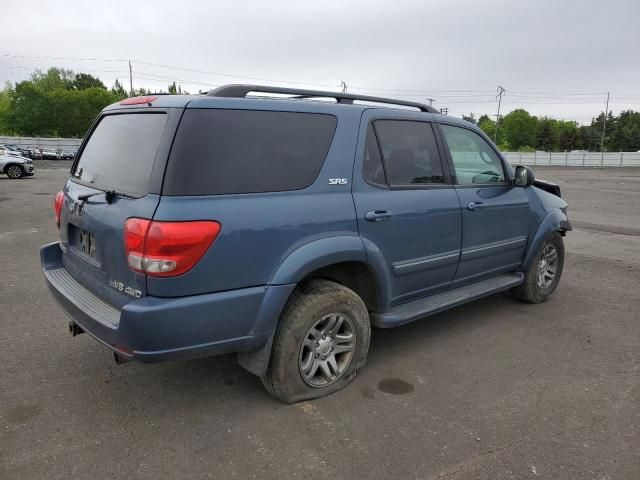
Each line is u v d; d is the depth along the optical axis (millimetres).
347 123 3430
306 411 3189
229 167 2822
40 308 5004
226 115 2883
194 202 2662
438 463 2689
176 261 2600
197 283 2691
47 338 4277
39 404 3236
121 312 2633
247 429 2984
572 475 2604
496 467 2660
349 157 3381
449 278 4277
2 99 91562
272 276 2953
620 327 4770
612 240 9422
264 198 2930
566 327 4754
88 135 3791
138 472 2594
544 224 5156
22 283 5859
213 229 2688
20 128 84562
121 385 3506
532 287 5277
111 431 2951
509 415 3178
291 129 3141
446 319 4953
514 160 68500
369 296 3693
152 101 3033
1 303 5137
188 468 2629
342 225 3258
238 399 3332
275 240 2939
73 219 3387
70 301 3154
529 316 5059
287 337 3094
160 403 3275
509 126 119188
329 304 3215
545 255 5395
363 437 2916
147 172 2762
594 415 3189
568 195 19219
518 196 4902
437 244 4004
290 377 3164
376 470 2627
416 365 3893
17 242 8227
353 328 3422
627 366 3920
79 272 3395
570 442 2893
